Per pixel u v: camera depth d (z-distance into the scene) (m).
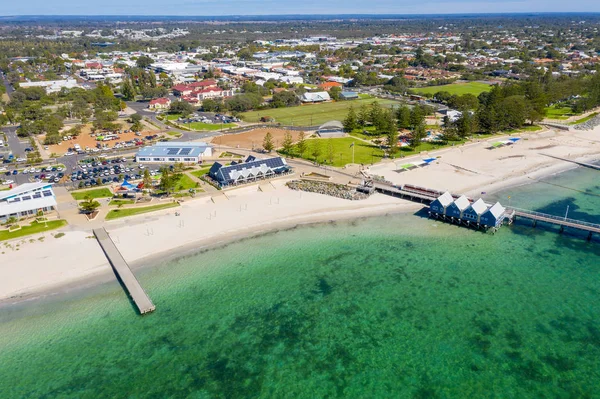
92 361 69.88
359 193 132.12
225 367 68.56
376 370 68.00
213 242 105.69
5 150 181.50
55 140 191.00
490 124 197.50
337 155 169.62
